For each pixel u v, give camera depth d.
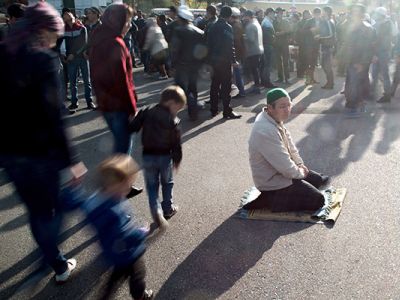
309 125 7.00
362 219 3.93
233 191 4.69
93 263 3.45
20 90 2.51
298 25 10.87
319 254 3.43
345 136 6.37
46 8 2.66
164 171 3.87
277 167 3.94
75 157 2.80
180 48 7.08
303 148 5.89
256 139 3.96
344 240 3.61
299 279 3.13
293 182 4.08
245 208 4.21
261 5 27.31
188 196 4.60
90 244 3.70
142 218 4.15
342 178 4.85
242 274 3.23
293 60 12.73
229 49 7.25
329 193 4.40
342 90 9.73
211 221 4.05
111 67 4.00
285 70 10.90
